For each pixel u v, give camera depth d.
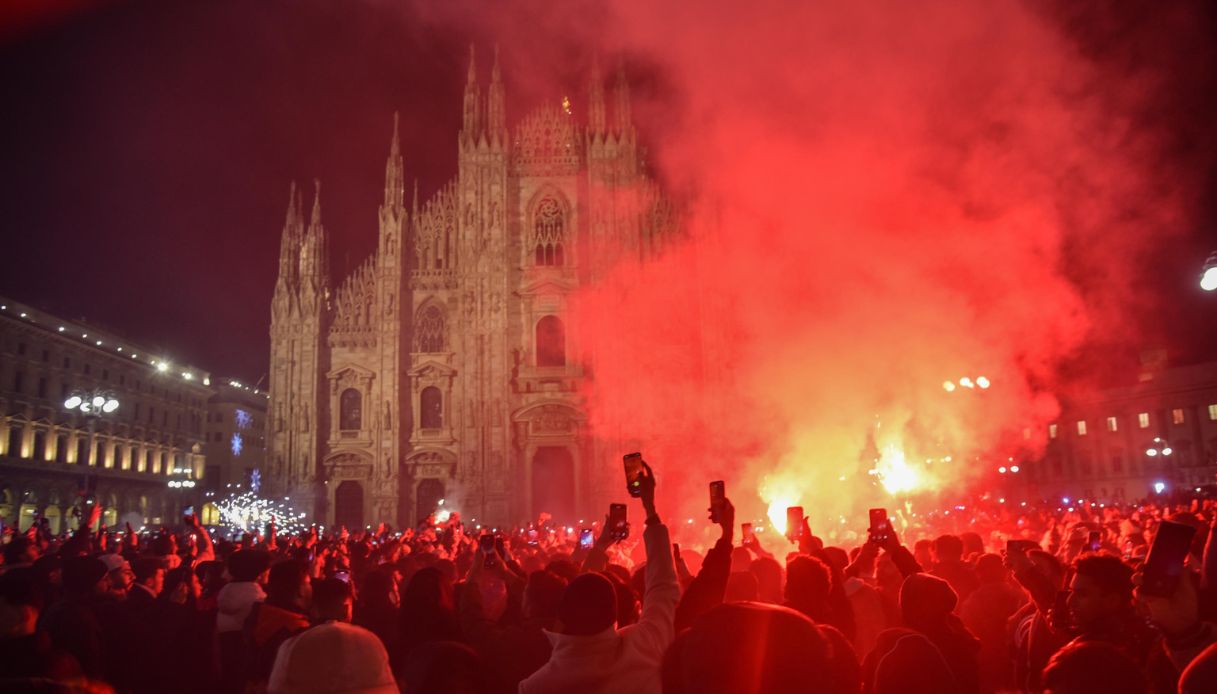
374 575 11.70
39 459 86.50
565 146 87.88
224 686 11.86
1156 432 106.00
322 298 84.19
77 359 93.62
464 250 84.50
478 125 87.06
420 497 82.75
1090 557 7.64
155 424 110.31
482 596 11.29
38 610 8.62
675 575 7.45
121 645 11.59
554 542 34.75
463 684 6.48
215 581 13.53
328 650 6.18
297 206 86.12
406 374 84.12
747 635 4.18
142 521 91.38
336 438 82.69
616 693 6.60
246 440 138.38
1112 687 4.88
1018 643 9.97
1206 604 6.74
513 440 82.75
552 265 86.00
